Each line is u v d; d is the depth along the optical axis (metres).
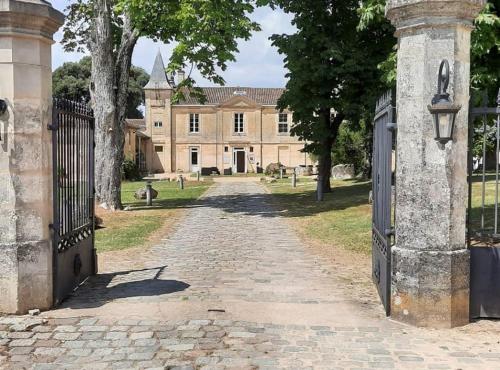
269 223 16.42
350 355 5.18
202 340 5.57
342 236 13.16
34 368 4.89
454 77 5.89
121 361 5.02
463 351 5.30
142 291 7.66
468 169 6.20
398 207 6.24
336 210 18.88
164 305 6.86
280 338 5.64
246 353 5.21
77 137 8.01
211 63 19.98
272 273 9.02
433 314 5.96
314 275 8.85
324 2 21.92
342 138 38.28
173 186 36.84
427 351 5.29
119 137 20.34
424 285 5.97
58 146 7.06
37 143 6.46
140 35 19.92
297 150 62.81
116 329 5.91
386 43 21.53
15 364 4.98
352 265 9.74
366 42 22.19
